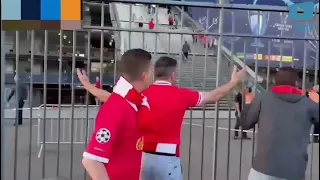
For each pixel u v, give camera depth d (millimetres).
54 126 9984
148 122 3123
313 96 3666
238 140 10320
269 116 3400
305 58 4395
